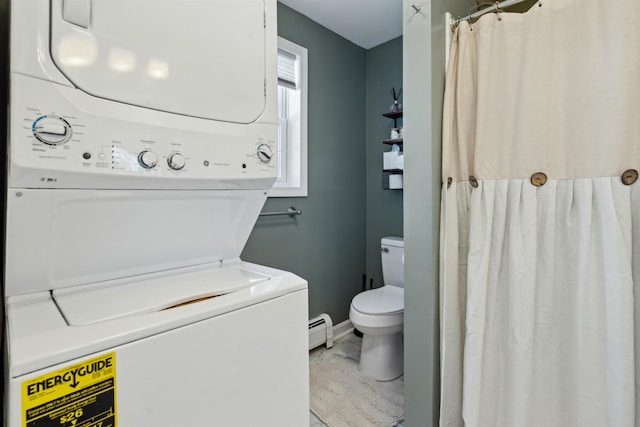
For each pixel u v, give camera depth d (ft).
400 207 8.17
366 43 8.45
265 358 2.47
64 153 1.88
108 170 2.04
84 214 2.21
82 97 1.95
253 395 2.38
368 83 8.80
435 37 4.35
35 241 2.09
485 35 4.12
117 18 2.10
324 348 7.62
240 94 2.81
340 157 8.16
